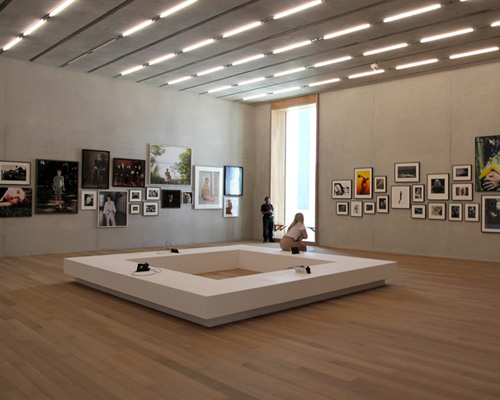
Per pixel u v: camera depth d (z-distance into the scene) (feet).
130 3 37.93
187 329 23.41
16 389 15.75
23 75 54.29
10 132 53.26
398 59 52.06
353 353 19.84
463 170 54.29
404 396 15.40
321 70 57.00
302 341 21.52
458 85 55.11
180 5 38.24
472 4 37.19
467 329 23.82
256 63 54.44
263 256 41.45
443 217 55.67
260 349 20.29
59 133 57.06
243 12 39.50
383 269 35.47
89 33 44.98
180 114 68.95
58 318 25.40
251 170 78.69
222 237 74.54
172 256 38.70
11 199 53.21
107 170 61.00
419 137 58.23
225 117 74.84
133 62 54.49
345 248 65.31
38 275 39.88
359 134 64.34
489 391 15.92
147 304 28.35
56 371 17.47
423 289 34.76
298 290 28.25
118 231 62.49
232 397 15.17
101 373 17.29
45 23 42.55
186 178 69.62
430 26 42.04
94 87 60.08
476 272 43.45
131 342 21.17
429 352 20.07
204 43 47.52
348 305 29.19
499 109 51.80
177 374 17.21
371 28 42.75
